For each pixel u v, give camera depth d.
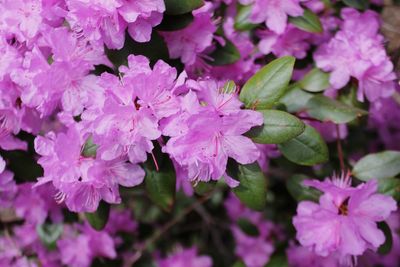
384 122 0.58
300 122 0.36
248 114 0.35
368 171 0.43
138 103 0.36
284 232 0.54
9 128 0.40
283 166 0.47
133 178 0.38
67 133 0.38
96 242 0.51
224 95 0.36
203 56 0.42
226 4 0.47
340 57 0.44
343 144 0.48
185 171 0.40
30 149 0.42
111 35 0.37
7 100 0.39
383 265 0.60
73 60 0.38
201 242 0.60
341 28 0.46
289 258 0.49
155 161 0.37
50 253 0.51
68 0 0.36
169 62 0.40
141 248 0.56
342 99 0.45
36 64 0.37
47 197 0.48
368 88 0.44
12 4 0.39
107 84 0.36
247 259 0.56
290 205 0.56
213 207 0.61
